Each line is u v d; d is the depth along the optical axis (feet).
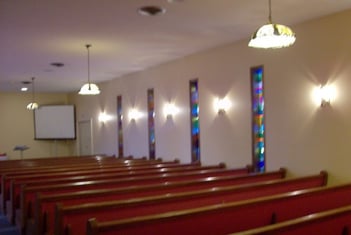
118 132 33.63
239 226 10.19
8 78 31.58
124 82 32.35
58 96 45.29
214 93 21.71
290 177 17.08
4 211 18.67
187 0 13.20
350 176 14.66
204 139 22.62
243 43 19.62
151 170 19.97
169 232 8.93
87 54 22.38
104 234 8.04
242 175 16.61
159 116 27.20
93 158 31.32
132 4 13.50
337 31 15.10
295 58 16.90
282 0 13.44
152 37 18.60
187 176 17.33
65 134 43.50
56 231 9.73
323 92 15.62
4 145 42.55
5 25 15.87
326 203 12.59
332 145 15.33
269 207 10.89
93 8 13.84
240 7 14.14
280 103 17.67
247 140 19.43
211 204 12.11
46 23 15.70
